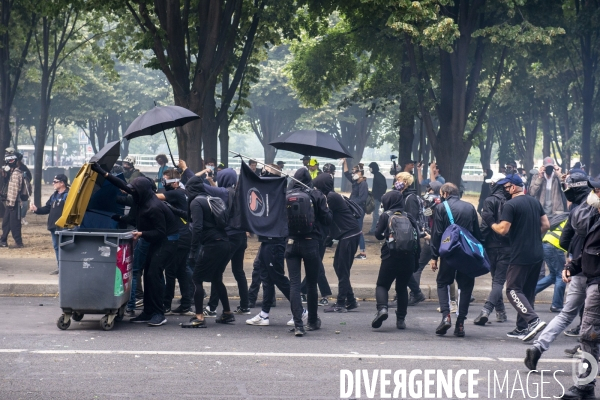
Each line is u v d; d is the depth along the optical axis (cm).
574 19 2325
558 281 1047
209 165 1570
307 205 847
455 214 870
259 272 1073
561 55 2577
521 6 2041
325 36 2597
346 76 2597
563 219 1016
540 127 4625
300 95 2692
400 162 2258
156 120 980
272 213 895
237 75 2002
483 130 4403
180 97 1573
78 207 872
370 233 2098
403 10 1631
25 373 653
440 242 873
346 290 1048
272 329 902
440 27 1689
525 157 4331
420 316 1022
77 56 4366
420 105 2028
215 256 886
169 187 971
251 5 2022
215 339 823
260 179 889
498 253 947
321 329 907
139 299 1032
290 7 2230
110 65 2812
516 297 839
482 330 921
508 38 1848
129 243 882
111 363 696
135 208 907
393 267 893
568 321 680
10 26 2419
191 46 2030
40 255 1544
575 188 739
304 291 1108
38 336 812
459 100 1956
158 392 602
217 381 641
